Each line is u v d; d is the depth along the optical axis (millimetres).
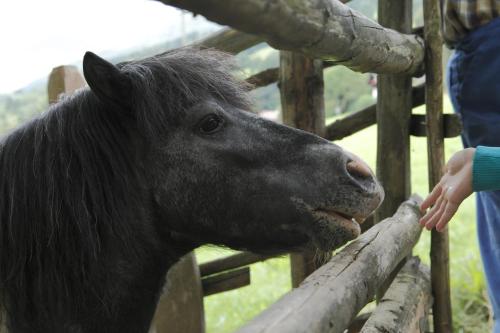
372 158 8328
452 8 2102
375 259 1552
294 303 1054
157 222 1505
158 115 1412
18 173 1435
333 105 23016
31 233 1406
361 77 23141
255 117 1468
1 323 1479
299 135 1431
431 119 2340
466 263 4211
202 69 1514
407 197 2529
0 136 1580
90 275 1407
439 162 2354
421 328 2014
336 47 1155
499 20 1997
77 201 1398
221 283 3217
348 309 1205
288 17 789
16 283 1416
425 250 4727
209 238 1519
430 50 2289
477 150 1547
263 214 1415
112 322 1469
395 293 1961
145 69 1430
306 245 1436
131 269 1478
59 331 1430
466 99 2125
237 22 717
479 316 3457
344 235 1400
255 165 1413
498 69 1998
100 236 1422
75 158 1430
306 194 1379
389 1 2303
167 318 2928
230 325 3906
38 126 1475
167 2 667
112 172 1429
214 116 1434
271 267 5430
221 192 1430
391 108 2469
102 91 1360
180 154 1435
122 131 1442
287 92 2686
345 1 2582
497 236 2119
